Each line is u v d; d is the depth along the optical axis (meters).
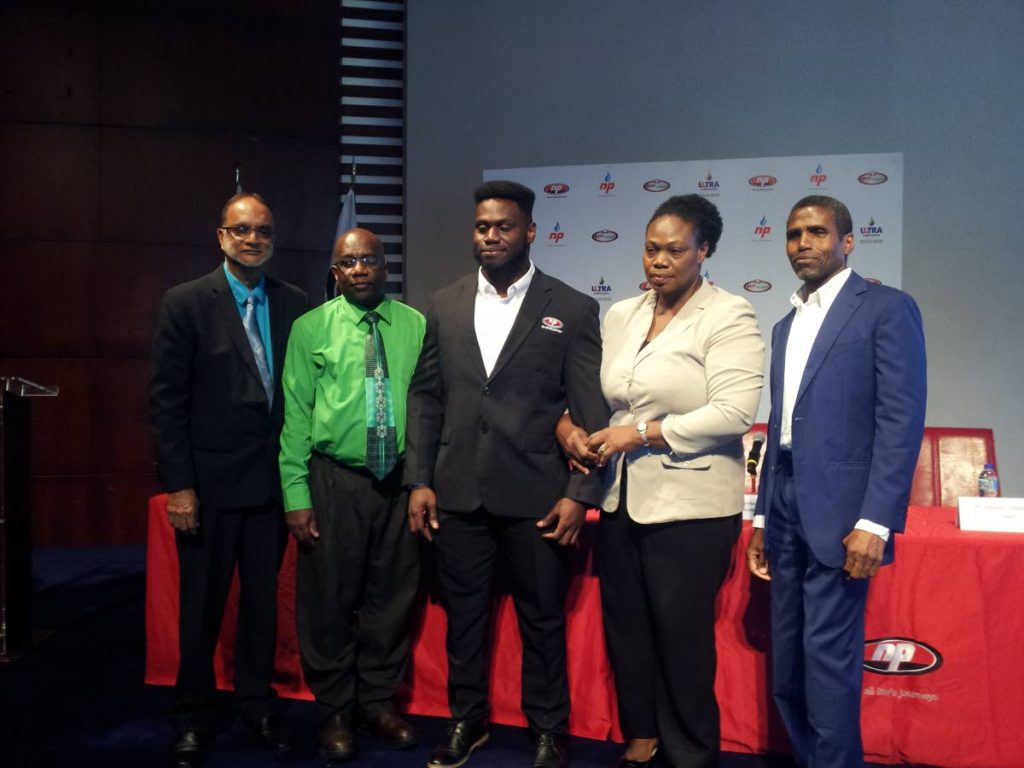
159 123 5.41
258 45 5.52
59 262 5.32
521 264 2.23
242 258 2.31
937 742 2.24
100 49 5.34
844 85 4.89
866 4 4.86
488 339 2.22
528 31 5.18
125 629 3.54
